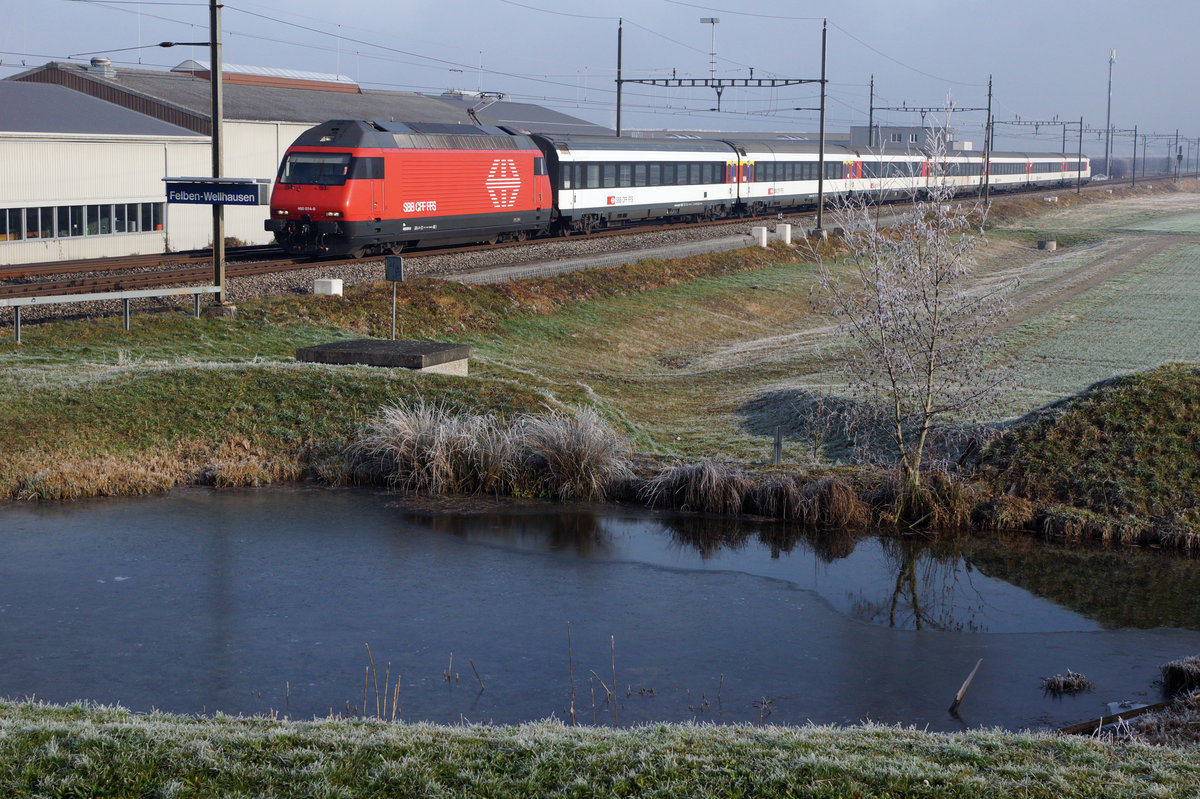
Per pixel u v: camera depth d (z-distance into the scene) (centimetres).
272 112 4650
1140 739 804
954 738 770
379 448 1581
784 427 2202
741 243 4841
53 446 1555
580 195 4359
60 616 1034
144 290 2367
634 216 4794
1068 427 1623
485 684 911
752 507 1497
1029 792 664
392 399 1784
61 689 870
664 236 4675
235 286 2778
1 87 3900
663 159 4891
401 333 2761
